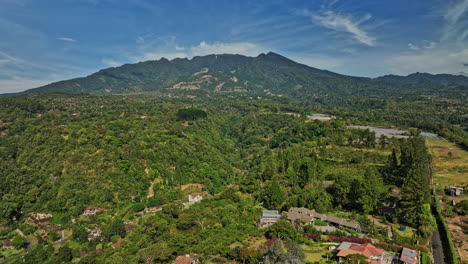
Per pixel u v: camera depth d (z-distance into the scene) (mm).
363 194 89250
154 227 89250
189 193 133625
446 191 108188
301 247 63906
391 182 108125
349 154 143875
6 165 133250
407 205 83000
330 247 67188
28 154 141375
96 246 96812
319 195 96938
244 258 63656
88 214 117125
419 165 103312
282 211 96312
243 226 82688
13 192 123875
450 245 67000
